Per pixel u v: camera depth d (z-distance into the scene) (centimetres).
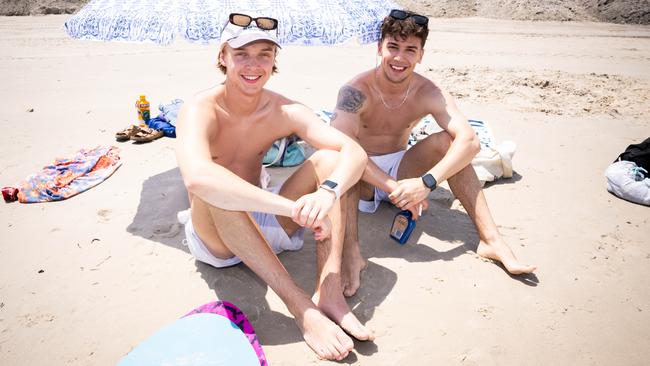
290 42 296
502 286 278
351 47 1373
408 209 302
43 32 1633
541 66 1062
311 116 275
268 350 230
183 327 236
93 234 333
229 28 237
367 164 293
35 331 241
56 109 656
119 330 243
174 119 543
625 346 233
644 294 271
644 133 568
